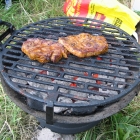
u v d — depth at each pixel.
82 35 0.53
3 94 0.67
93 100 0.41
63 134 0.58
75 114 0.46
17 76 0.45
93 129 0.59
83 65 0.48
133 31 0.72
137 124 0.61
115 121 0.60
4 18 0.92
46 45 0.50
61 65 0.47
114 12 0.72
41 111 0.45
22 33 0.55
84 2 0.74
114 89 0.43
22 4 1.00
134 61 0.49
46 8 0.99
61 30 0.57
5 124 0.61
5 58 0.50
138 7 0.95
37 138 0.59
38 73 0.46
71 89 0.43
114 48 0.52
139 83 0.46
